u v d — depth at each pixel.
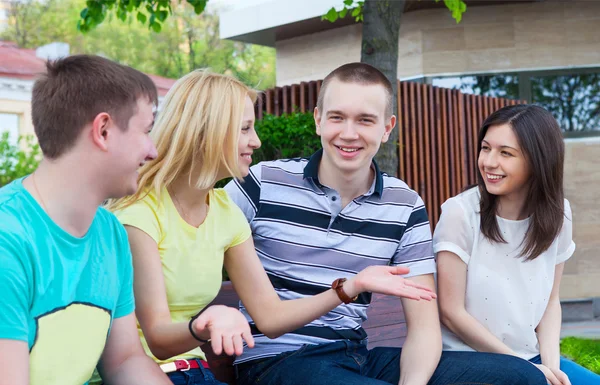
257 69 39.94
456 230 2.98
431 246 2.93
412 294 2.27
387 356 2.82
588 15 10.30
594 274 10.35
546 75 10.34
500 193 2.94
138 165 1.88
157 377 2.09
